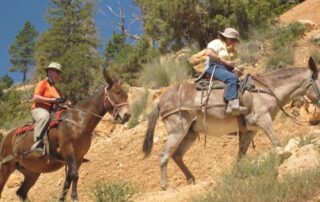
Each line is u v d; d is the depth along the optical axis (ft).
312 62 38.50
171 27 81.61
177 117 39.22
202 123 39.06
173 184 48.08
